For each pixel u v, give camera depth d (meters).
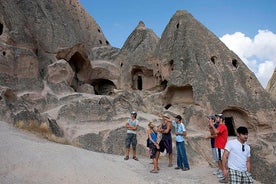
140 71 30.59
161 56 25.42
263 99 21.50
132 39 34.97
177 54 23.59
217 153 9.36
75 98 18.75
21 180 7.27
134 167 10.48
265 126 20.75
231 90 21.50
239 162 6.30
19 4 24.11
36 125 13.84
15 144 9.47
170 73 23.73
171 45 25.06
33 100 17.84
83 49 27.92
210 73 21.98
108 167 9.44
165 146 10.75
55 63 21.02
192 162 14.82
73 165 8.68
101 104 17.45
